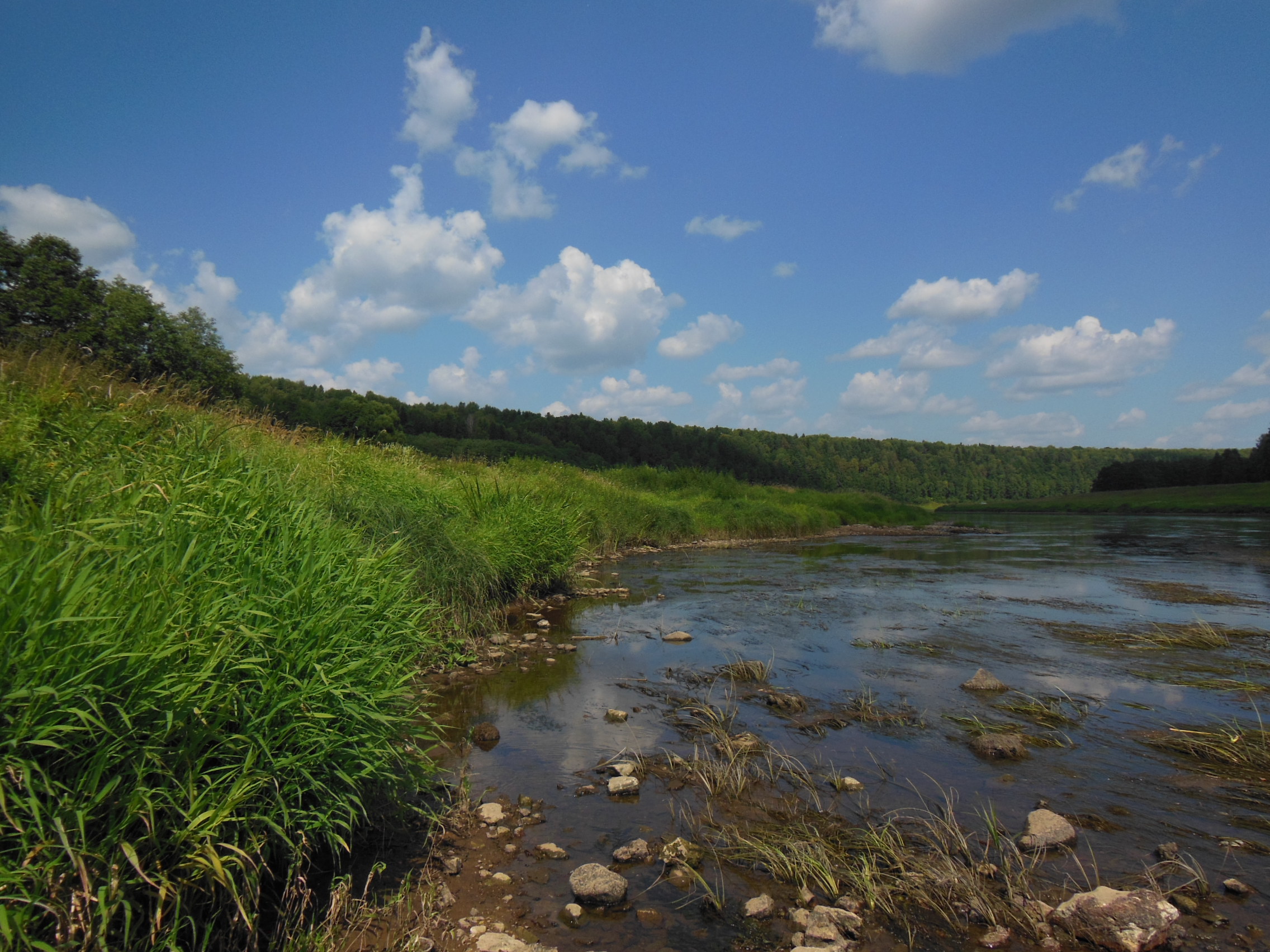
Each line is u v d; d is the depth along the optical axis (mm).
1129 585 11883
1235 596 10617
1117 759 4301
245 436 7047
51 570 2289
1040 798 3748
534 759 4238
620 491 20062
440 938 2533
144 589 2525
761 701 5414
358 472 8320
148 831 2146
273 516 4219
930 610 9352
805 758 4297
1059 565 15062
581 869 2879
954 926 2676
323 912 2588
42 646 2086
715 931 2617
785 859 3041
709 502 24359
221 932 2289
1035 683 5895
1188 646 7238
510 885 2904
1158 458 111312
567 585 10555
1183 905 2758
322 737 2707
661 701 5402
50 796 1919
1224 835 3344
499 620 8031
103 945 1829
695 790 3828
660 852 3186
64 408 4859
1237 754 4293
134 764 2172
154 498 3609
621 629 7965
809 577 12789
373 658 3295
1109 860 3104
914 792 3816
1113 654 6918
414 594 6305
